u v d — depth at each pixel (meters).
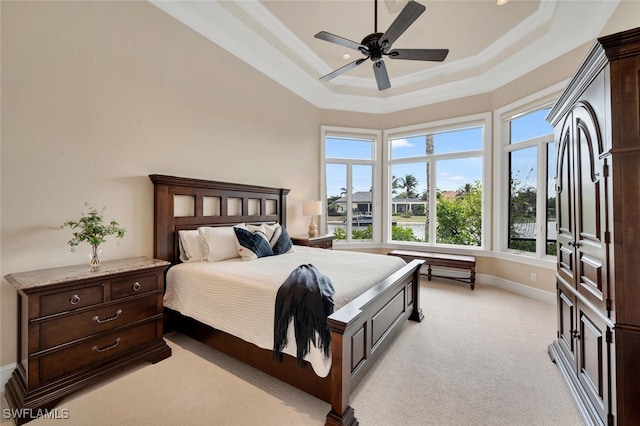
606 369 1.34
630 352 1.23
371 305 1.82
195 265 2.43
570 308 1.84
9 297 1.85
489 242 4.35
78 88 2.15
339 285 1.89
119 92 2.39
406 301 2.67
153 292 2.15
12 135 1.86
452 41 3.53
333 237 4.83
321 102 5.00
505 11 2.98
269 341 1.74
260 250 2.86
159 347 2.16
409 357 2.19
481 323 2.84
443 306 3.35
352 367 1.62
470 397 1.73
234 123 3.45
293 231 4.49
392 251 5.06
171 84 2.78
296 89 4.47
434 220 4.94
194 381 1.89
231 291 1.98
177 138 2.83
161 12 2.69
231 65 3.40
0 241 1.82
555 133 2.14
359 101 5.11
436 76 4.39
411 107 5.03
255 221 3.70
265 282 1.90
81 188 2.18
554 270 3.43
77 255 2.16
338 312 1.53
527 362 2.12
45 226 2.00
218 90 3.25
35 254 1.96
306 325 1.58
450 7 2.92
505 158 4.20
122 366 1.93
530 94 3.70
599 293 1.41
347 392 1.49
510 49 3.58
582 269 1.64
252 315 1.84
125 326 1.98
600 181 1.39
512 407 1.65
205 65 3.10
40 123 1.97
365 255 3.05
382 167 5.32
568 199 1.88
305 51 3.77
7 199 1.84
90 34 2.22
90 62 2.22
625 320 1.24
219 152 3.26
